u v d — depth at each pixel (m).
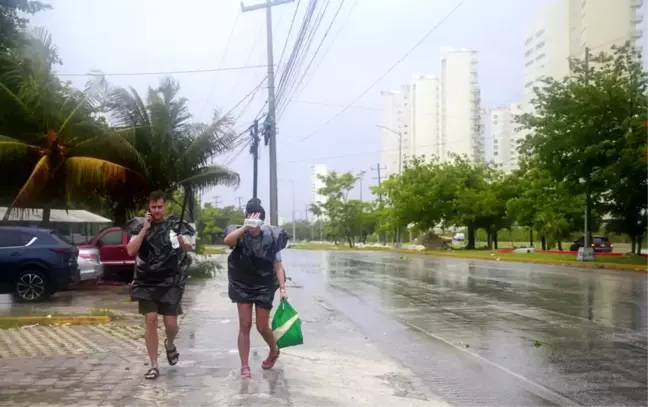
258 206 7.32
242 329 7.49
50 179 22.45
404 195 56.38
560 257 36.84
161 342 10.01
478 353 9.47
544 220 44.88
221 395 6.80
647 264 29.53
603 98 30.33
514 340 10.55
